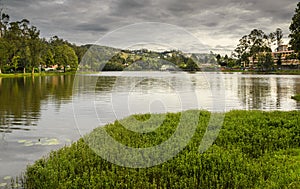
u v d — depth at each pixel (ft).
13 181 20.94
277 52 307.17
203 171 20.59
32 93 79.66
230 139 28.43
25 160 25.58
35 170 21.39
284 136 29.55
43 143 30.53
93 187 18.44
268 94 79.82
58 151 25.62
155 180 20.12
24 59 190.08
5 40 190.19
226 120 36.86
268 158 23.65
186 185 18.92
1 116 45.52
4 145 29.89
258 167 21.24
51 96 72.08
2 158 26.04
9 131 35.83
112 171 20.74
